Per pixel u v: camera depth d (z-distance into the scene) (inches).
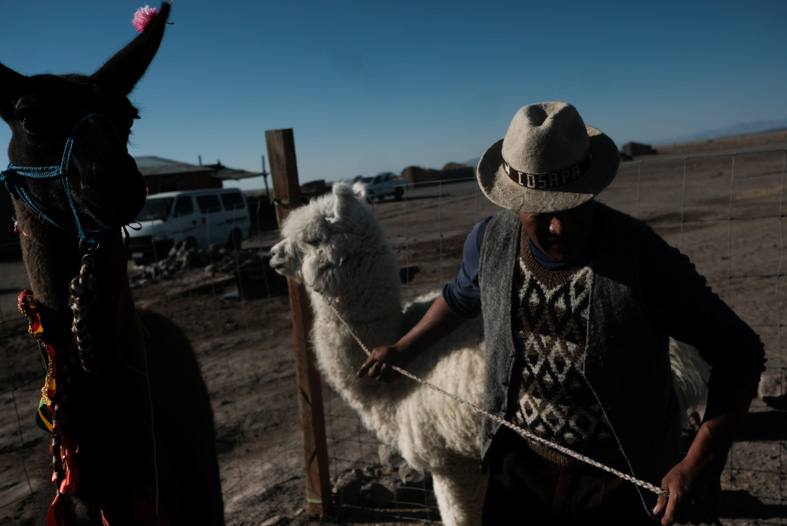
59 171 63.1
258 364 262.2
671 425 70.4
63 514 71.1
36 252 67.3
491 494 77.6
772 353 207.3
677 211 605.3
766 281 311.9
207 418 98.2
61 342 67.8
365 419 122.6
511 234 70.6
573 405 68.4
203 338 313.1
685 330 63.6
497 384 73.8
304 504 145.1
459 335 108.3
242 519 140.3
